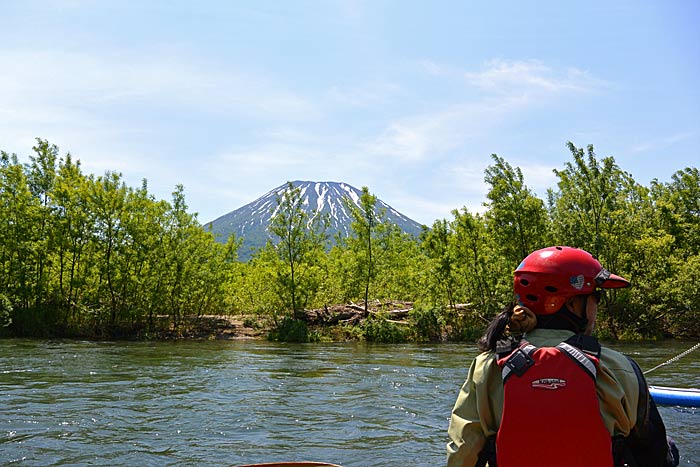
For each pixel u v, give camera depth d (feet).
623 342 84.58
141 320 93.35
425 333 91.30
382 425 28.40
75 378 43.21
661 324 94.07
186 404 33.40
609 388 7.45
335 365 54.95
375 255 99.35
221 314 105.09
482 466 8.16
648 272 93.81
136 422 28.58
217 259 98.94
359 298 102.27
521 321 8.43
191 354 64.49
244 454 23.08
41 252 90.43
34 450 23.47
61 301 90.38
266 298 96.58
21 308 88.28
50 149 94.32
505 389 7.66
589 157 93.81
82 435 25.90
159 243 93.40
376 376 46.62
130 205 93.04
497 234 94.22
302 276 95.76
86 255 92.43
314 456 22.89
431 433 26.78
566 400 7.30
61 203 90.48
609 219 93.30
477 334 90.63
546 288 8.26
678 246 112.37
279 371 49.73
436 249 109.40
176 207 95.50
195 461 22.16
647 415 7.69
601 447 7.20
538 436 7.28
